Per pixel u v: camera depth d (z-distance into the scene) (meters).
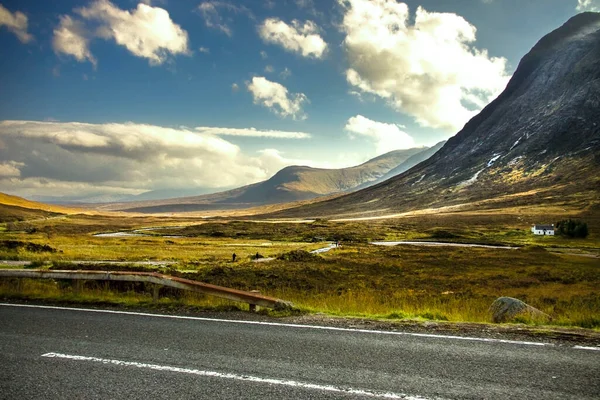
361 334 7.90
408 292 28.80
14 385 5.55
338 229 153.50
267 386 5.43
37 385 5.55
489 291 30.89
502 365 6.12
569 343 7.21
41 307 10.73
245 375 5.81
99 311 10.20
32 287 14.05
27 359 6.57
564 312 11.91
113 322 9.02
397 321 9.01
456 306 13.02
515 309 10.62
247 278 33.09
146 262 44.88
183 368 6.10
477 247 88.69
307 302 12.69
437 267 51.66
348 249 82.81
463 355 6.59
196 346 7.17
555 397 5.04
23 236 88.56
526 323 9.76
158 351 6.91
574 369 5.94
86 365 6.27
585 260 60.72
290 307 10.16
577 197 183.00
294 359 6.45
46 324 8.87
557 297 26.48
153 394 5.24
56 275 12.61
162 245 88.44
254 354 6.71
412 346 7.09
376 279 39.06
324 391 5.26
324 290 28.89
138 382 5.61
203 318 9.36
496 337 7.64
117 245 78.88
